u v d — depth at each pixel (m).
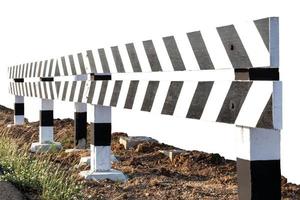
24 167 6.97
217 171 9.02
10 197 5.86
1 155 7.91
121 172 8.10
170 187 7.49
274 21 4.23
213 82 5.01
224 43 4.81
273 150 4.55
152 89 6.42
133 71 7.10
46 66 11.35
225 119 4.82
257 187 4.53
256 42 4.39
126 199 6.73
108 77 8.38
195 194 7.10
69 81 9.66
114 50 7.72
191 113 5.44
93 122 8.17
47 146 11.41
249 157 4.53
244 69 4.58
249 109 4.47
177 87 5.75
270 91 4.21
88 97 8.55
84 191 7.00
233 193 7.23
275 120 4.19
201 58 5.23
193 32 5.37
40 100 11.73
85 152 10.39
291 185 8.23
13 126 15.02
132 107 7.02
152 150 11.08
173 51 5.87
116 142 12.52
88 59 8.68
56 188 6.34
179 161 9.68
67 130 13.75
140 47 6.85
